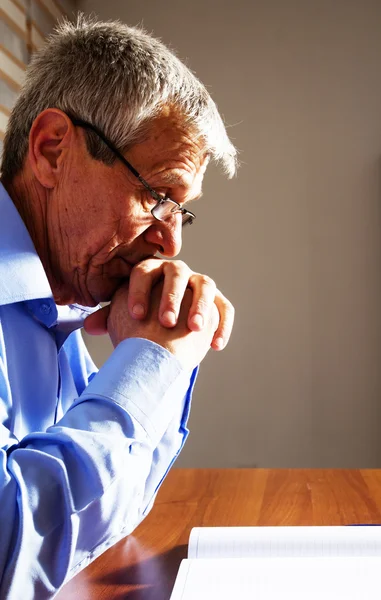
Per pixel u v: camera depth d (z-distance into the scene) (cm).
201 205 288
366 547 72
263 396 283
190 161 95
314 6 288
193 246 287
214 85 291
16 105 99
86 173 92
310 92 286
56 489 64
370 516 95
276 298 283
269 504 102
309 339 281
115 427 69
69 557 64
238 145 288
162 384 73
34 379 90
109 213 93
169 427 96
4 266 85
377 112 282
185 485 115
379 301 278
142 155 92
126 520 70
